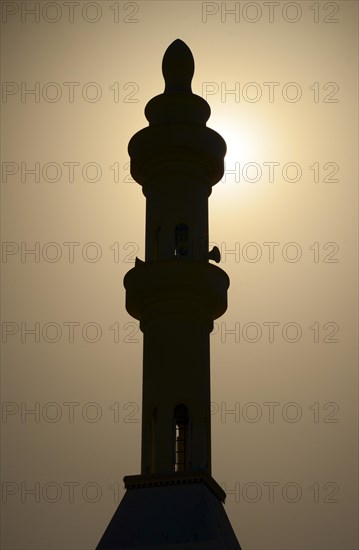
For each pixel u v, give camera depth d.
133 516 37.06
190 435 38.56
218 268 41.50
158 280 40.50
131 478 38.06
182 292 40.59
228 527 37.94
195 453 38.25
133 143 43.66
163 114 43.84
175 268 40.47
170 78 45.53
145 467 38.66
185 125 42.94
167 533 36.06
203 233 42.56
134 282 41.12
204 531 35.81
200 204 43.03
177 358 39.78
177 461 39.06
